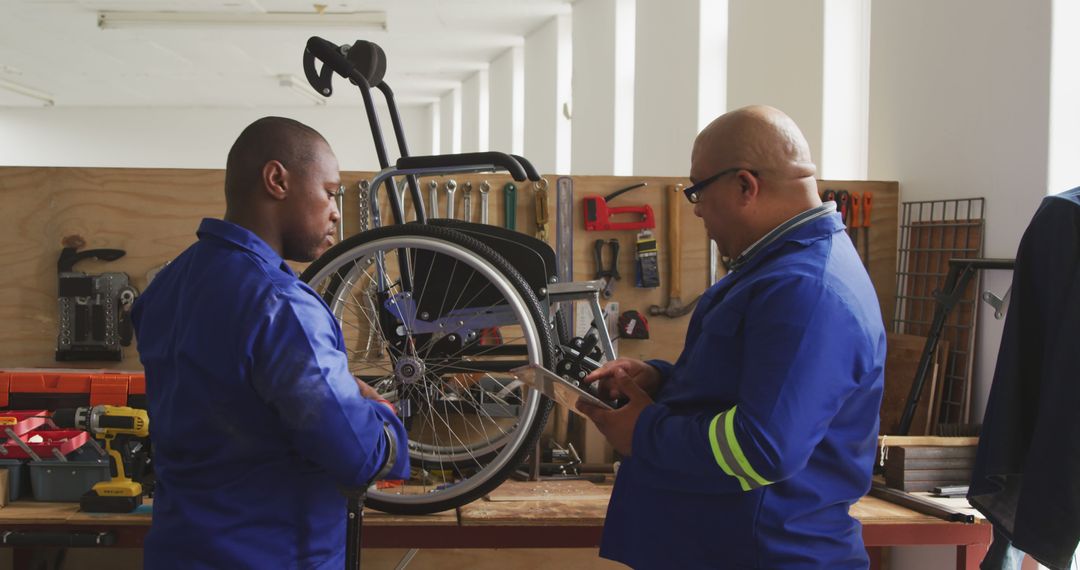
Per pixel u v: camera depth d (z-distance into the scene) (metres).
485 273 1.99
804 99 3.55
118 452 2.15
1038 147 2.28
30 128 13.28
